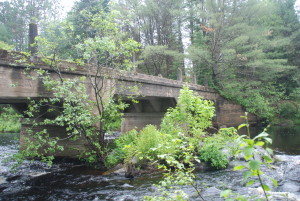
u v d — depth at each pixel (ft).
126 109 63.41
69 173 29.22
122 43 30.40
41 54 27.22
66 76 30.37
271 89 97.60
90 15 30.99
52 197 21.48
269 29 96.48
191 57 82.53
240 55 84.28
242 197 6.70
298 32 103.30
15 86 25.70
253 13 90.99
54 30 28.89
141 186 23.86
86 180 26.35
